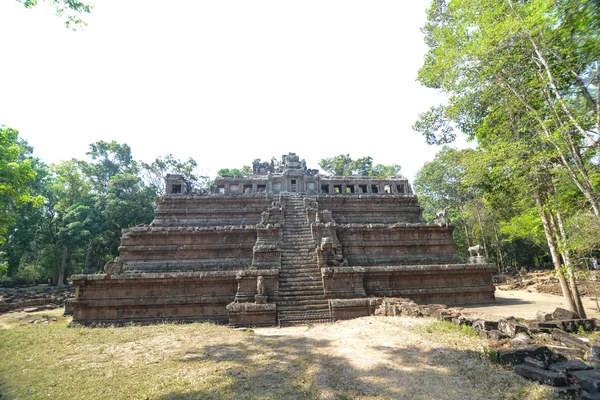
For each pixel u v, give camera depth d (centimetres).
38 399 730
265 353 1038
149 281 1959
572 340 891
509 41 1312
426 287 2083
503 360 802
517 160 1412
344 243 2509
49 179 5412
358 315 1758
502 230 2709
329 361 931
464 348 934
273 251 2234
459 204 5159
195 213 2917
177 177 3259
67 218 4950
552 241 1656
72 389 782
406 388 715
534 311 1723
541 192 1650
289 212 2862
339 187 3553
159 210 2916
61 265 5119
